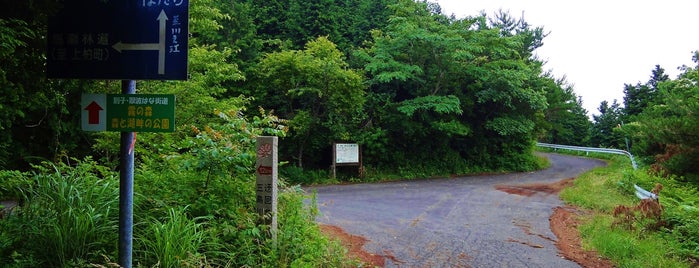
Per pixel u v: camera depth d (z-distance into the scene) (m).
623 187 14.87
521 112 24.30
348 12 24.89
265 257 5.05
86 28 3.89
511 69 22.38
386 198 13.16
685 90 15.45
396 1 25.30
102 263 4.29
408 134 20.16
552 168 26.12
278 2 22.22
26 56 4.72
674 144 13.87
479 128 23.73
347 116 18.64
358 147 18.64
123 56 3.85
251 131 5.96
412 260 6.66
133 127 3.80
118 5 3.87
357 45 23.64
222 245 4.95
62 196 4.64
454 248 7.41
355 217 9.85
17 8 4.42
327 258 5.67
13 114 5.28
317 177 17.73
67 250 4.33
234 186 5.70
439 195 14.02
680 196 10.83
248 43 18.25
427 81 20.78
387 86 20.25
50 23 3.91
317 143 17.94
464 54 19.48
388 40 20.33
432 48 20.05
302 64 16.30
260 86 16.97
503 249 7.46
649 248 7.26
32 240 4.38
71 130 7.84
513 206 12.13
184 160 5.54
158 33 3.83
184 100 10.55
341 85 16.83
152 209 5.08
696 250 7.47
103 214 4.64
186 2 3.82
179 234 4.59
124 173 3.84
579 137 46.94
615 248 7.25
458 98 20.39
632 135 17.42
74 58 3.88
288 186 7.07
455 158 22.81
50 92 5.45
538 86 25.09
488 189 15.97
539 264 6.67
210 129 5.77
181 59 3.81
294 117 16.84
